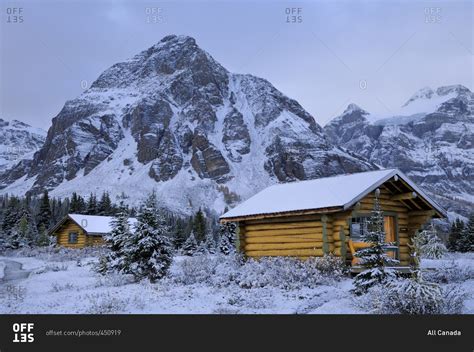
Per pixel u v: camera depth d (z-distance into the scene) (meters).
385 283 11.88
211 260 22.39
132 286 16.97
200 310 11.95
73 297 14.80
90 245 52.75
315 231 17.89
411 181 18.53
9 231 61.81
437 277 16.09
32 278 22.66
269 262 17.47
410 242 19.52
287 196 20.27
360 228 18.33
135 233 18.70
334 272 15.67
